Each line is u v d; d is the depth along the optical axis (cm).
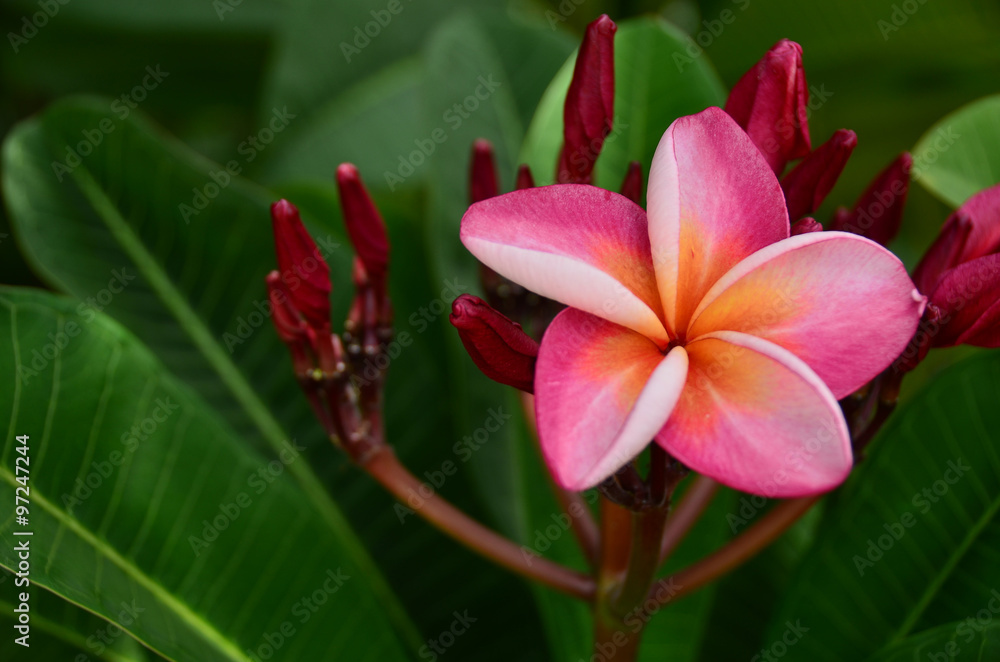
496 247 35
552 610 47
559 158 42
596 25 39
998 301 37
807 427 34
